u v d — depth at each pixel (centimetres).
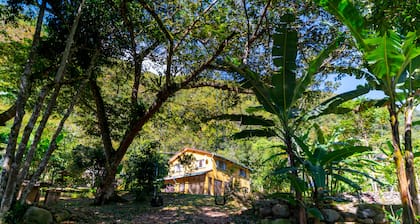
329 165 489
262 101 520
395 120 449
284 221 595
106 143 947
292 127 511
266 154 1473
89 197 1082
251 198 847
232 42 804
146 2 646
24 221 491
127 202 936
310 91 907
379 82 498
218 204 872
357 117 1071
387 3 238
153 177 1001
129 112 942
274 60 488
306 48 830
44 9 587
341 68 580
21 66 808
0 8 630
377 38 391
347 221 584
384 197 785
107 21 669
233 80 949
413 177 411
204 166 2052
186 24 822
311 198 593
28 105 889
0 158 772
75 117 1173
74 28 566
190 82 929
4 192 473
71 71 755
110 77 1026
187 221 653
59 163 1209
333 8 379
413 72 491
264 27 780
